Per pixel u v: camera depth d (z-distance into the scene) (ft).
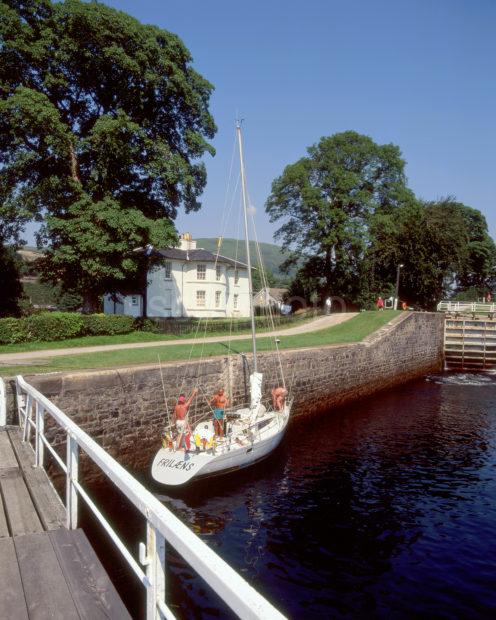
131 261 97.09
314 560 36.09
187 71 107.76
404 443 68.13
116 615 11.40
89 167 106.01
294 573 34.24
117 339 94.73
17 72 91.35
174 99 105.19
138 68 92.53
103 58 92.12
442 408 93.40
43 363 60.13
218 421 53.98
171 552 35.68
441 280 196.54
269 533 40.22
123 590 30.17
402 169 180.86
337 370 96.73
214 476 50.88
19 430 34.19
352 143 176.86
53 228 93.81
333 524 42.06
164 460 48.03
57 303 212.02
